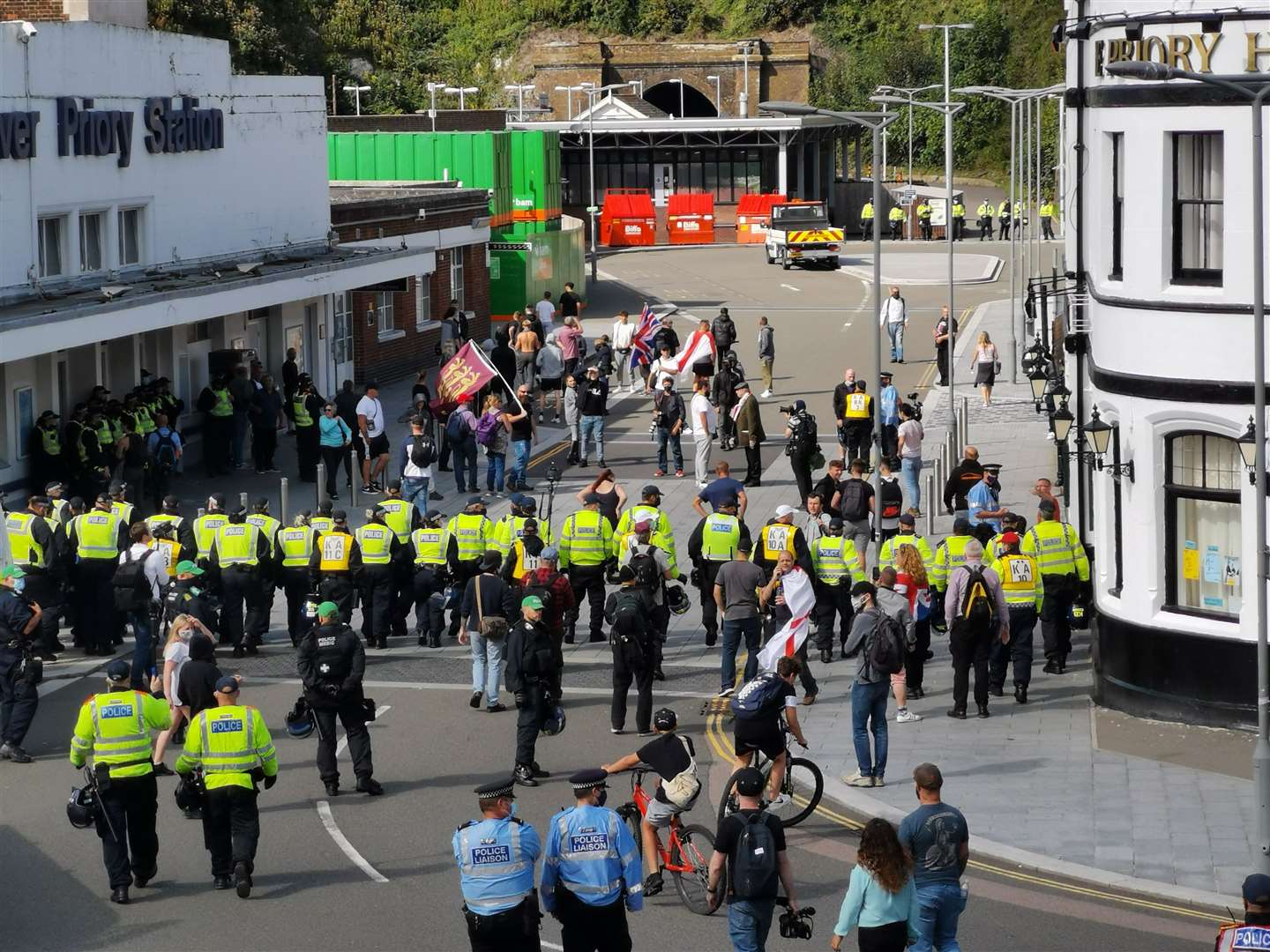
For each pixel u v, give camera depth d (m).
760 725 35.28
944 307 133.75
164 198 79.31
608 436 87.69
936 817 27.20
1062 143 62.38
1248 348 41.38
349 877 33.34
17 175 67.56
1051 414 56.03
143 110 77.19
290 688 47.56
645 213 197.38
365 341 101.56
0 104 66.44
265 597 51.16
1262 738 32.91
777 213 167.12
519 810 37.28
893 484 58.19
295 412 75.00
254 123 87.56
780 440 85.19
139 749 32.22
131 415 68.12
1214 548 43.00
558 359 92.19
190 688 37.56
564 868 26.98
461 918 31.16
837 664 49.97
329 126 155.62
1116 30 43.44
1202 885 32.38
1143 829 35.44
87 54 72.56
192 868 34.12
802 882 33.25
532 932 26.73
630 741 42.72
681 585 59.12
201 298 72.75
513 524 51.91
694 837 35.06
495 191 137.50
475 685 45.81
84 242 73.62
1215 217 42.25
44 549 49.84
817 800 36.56
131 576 46.41
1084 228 52.97
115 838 31.94
